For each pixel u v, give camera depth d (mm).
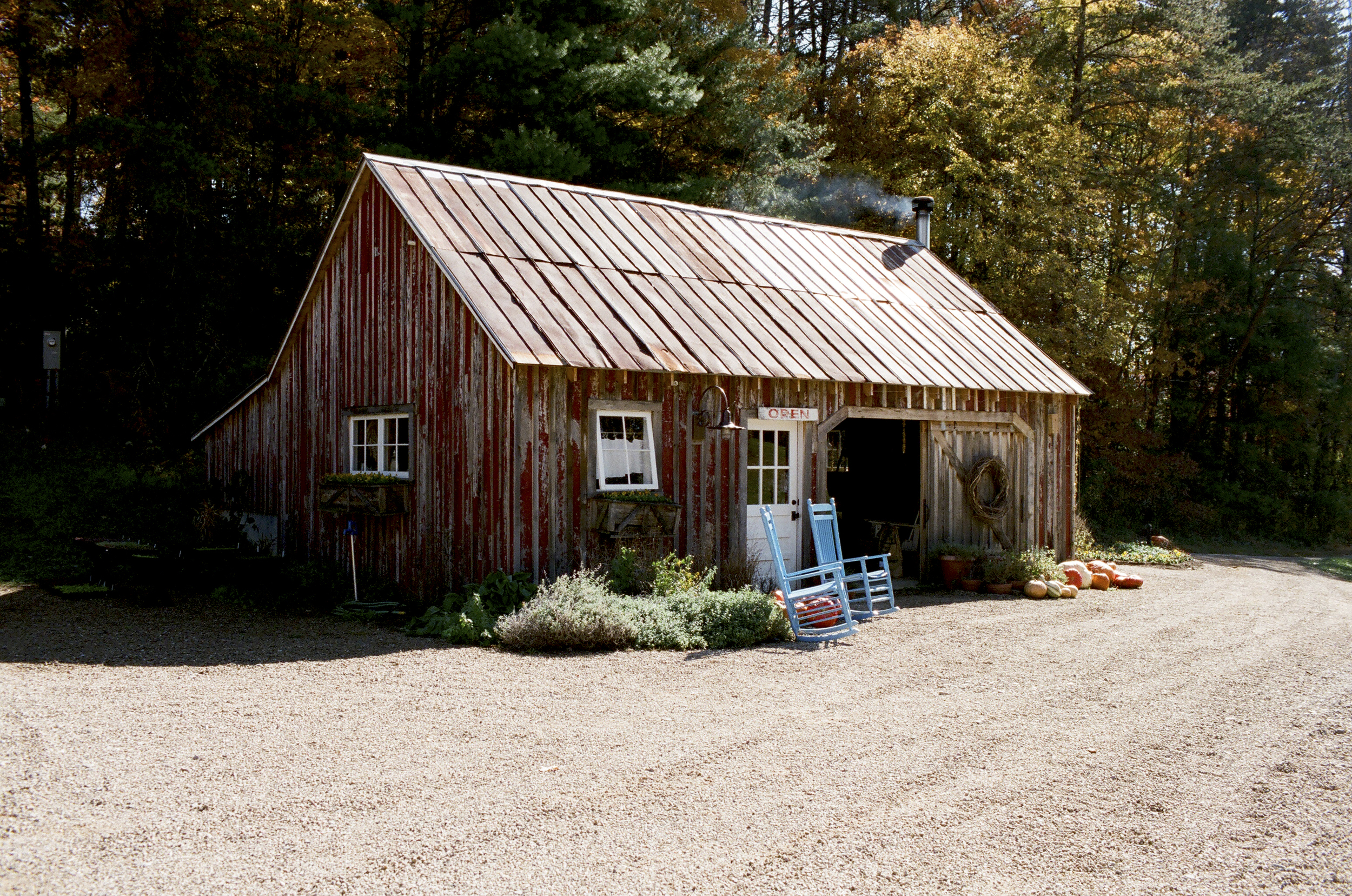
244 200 21141
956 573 14109
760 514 12625
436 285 11648
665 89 20750
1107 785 5750
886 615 11633
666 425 11664
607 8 21047
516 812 4992
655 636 9258
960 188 27391
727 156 24594
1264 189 33469
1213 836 5043
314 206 23312
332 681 7699
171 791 5148
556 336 10781
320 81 21078
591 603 9383
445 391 11469
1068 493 16625
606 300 11977
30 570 12789
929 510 14367
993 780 5750
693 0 25625
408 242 12102
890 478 17328
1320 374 35375
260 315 21906
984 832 4969
